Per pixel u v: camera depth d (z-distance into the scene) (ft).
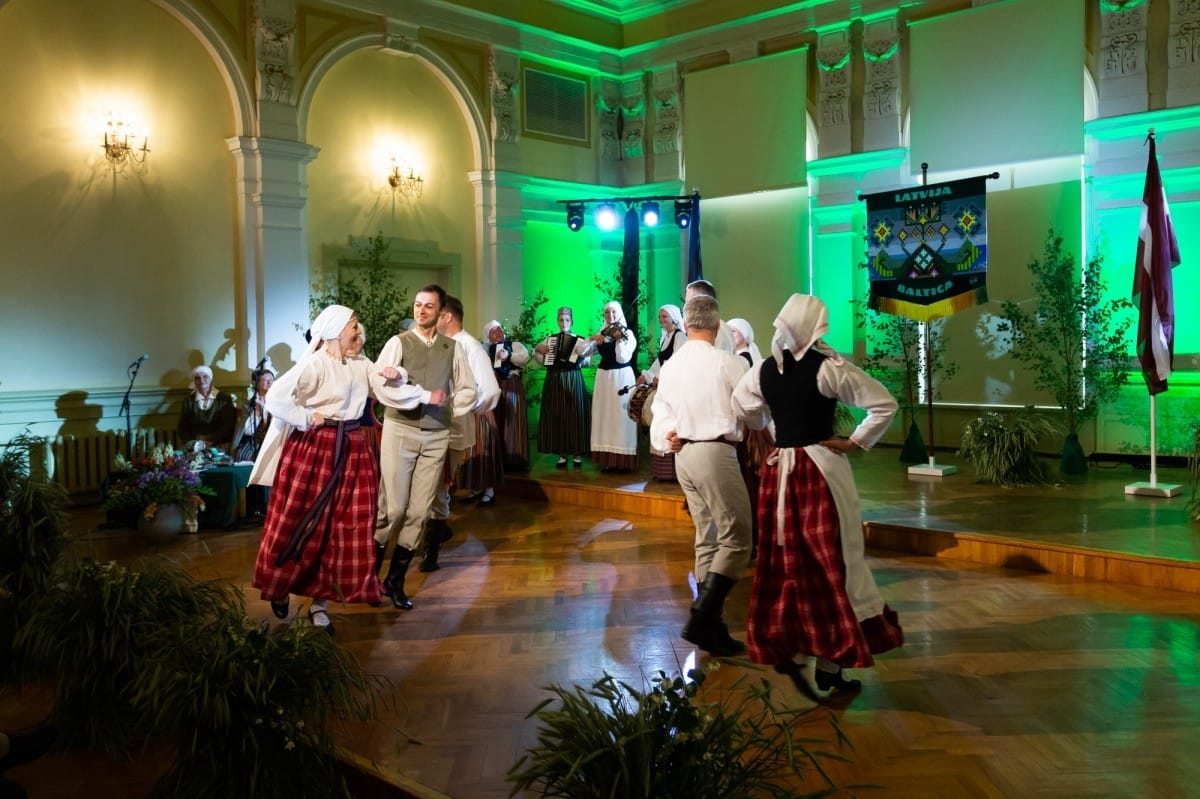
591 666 11.77
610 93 35.83
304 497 13.11
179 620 9.80
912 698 10.39
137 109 23.75
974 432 23.02
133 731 9.74
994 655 11.70
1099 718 9.71
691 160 34.19
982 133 27.61
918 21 28.63
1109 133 25.80
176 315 24.66
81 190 22.84
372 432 13.75
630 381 25.23
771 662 10.51
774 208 32.48
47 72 22.16
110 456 23.22
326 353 13.35
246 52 25.58
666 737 7.03
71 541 12.16
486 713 10.33
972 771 8.61
